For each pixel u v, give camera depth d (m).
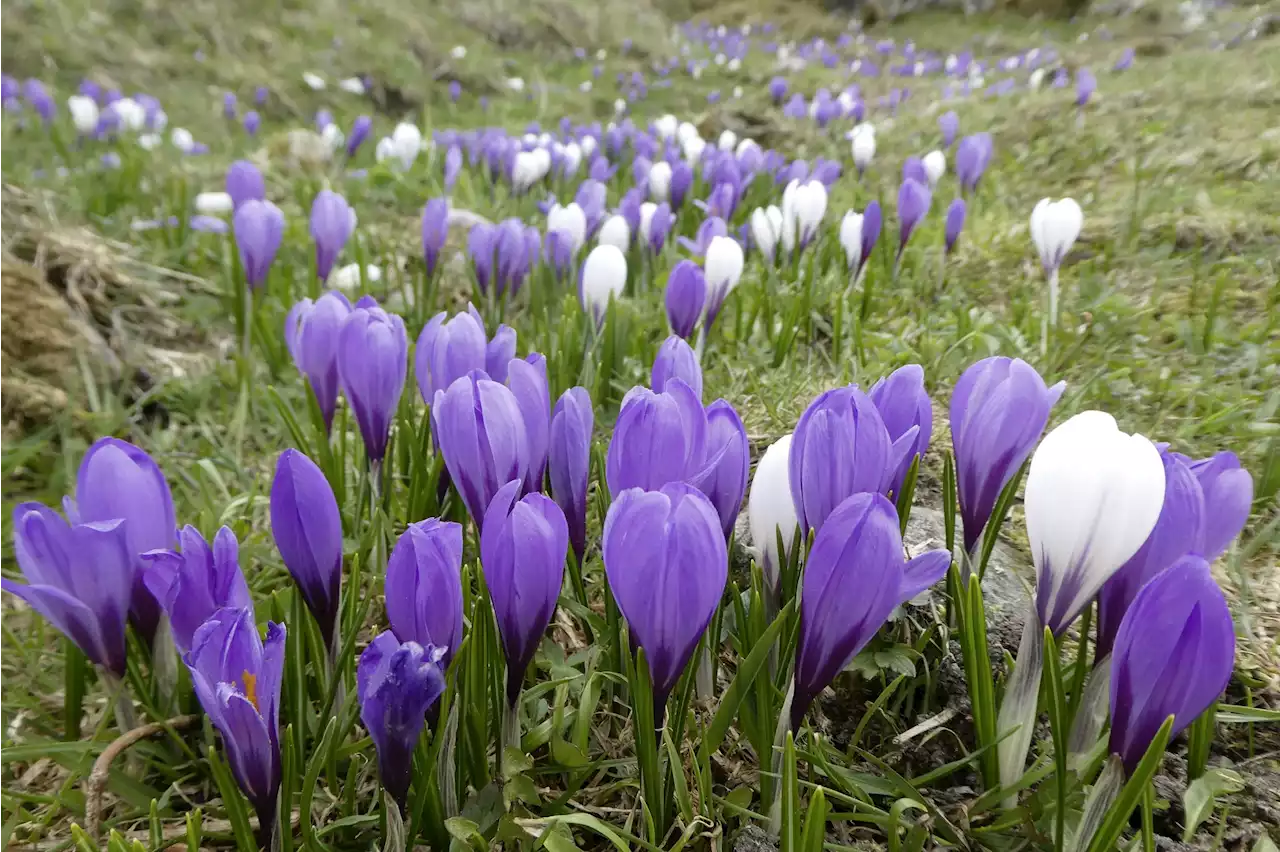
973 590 0.16
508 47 2.24
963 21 2.84
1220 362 0.39
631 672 0.16
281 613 0.21
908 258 0.57
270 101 1.56
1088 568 0.15
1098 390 0.36
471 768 0.17
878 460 0.15
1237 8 2.19
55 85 1.37
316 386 0.25
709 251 0.34
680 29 2.80
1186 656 0.13
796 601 0.17
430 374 0.24
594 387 0.34
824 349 0.44
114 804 0.19
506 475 0.17
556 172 0.78
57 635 0.26
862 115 1.18
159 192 0.71
